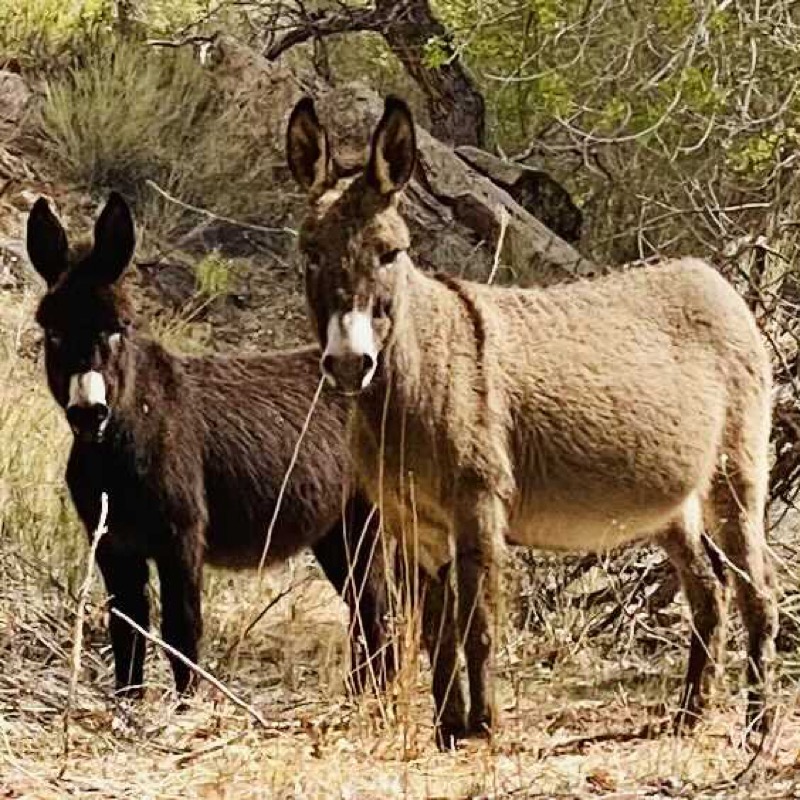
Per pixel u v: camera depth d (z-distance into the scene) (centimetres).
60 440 2897
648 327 2048
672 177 3644
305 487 2402
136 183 4050
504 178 4009
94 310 2108
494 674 1884
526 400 1931
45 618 2356
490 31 3638
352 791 1648
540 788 1670
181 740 1942
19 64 4303
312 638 2506
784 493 2561
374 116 3950
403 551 1919
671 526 2131
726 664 2297
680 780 1673
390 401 1848
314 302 1798
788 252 2852
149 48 4350
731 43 3309
